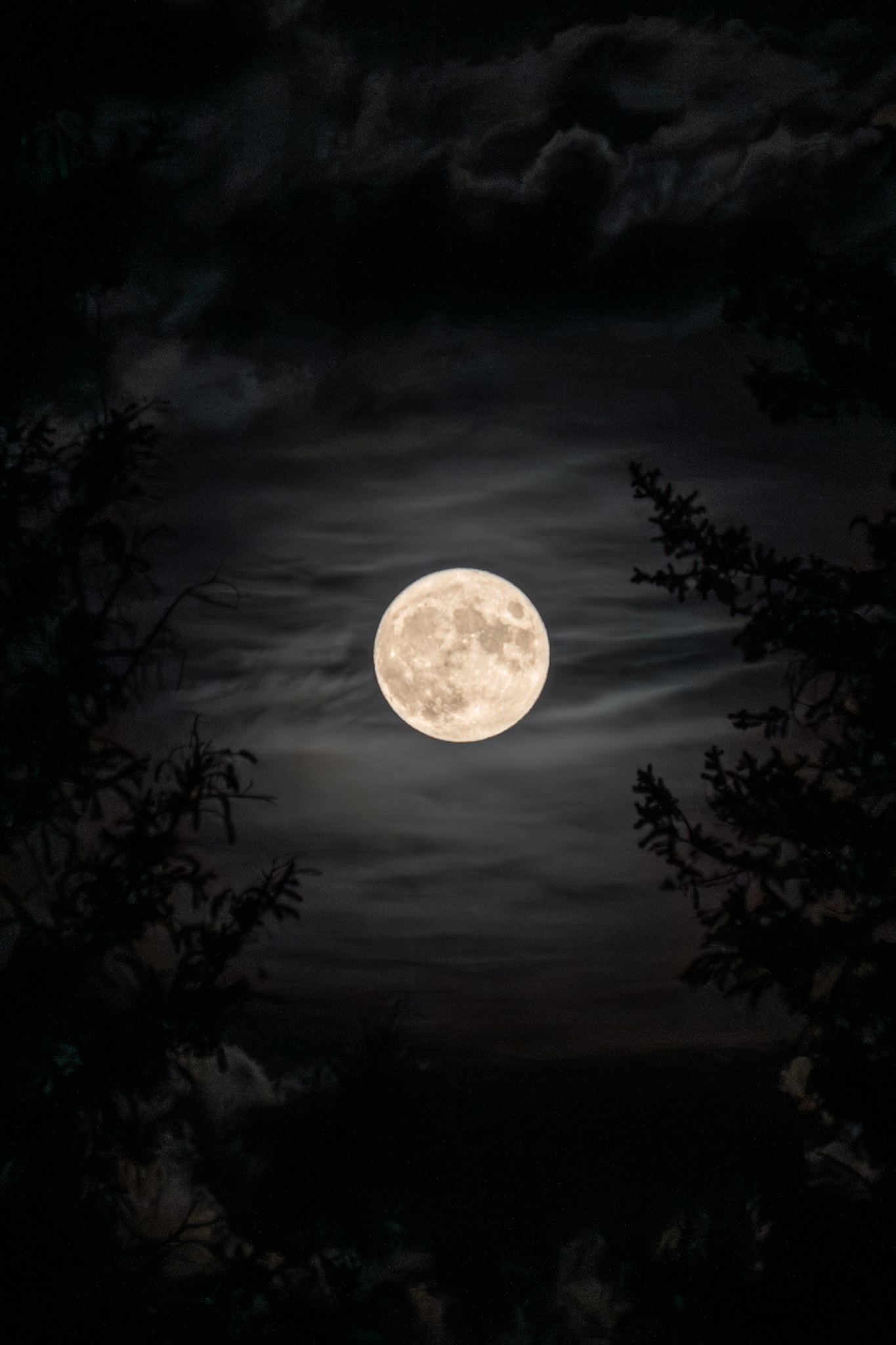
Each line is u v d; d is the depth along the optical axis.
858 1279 2.62
